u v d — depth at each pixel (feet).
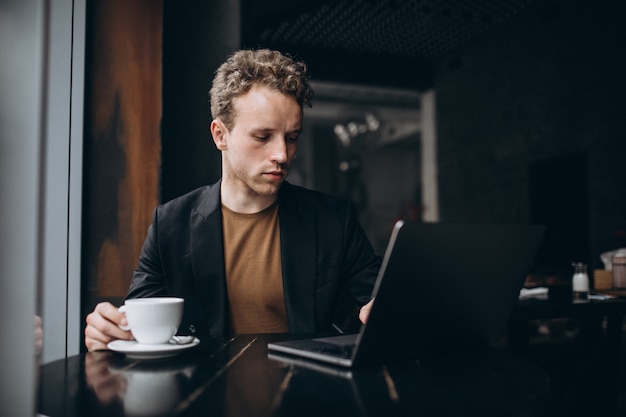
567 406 6.51
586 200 17.70
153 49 5.08
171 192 5.37
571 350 7.00
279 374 2.34
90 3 4.91
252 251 4.16
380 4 16.60
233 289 4.13
